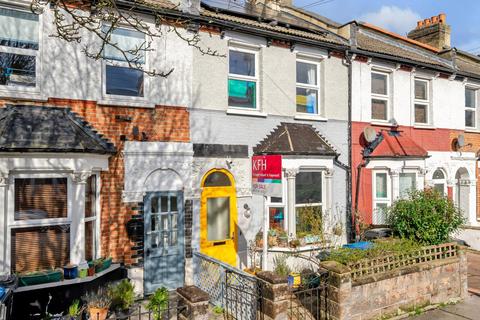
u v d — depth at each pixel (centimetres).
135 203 798
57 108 732
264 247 762
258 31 957
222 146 912
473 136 1449
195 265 849
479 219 1438
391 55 1193
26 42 727
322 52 1088
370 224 1112
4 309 509
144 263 799
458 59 1691
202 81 898
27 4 711
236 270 679
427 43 1703
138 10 808
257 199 960
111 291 687
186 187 852
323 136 1077
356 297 641
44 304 640
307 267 945
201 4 977
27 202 664
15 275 605
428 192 884
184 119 871
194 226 862
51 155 661
